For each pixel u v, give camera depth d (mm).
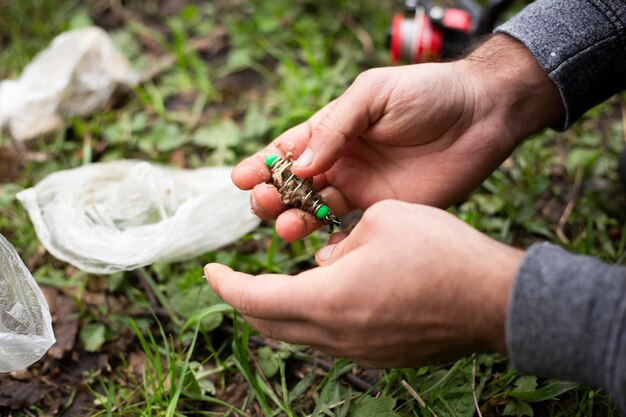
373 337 532
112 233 724
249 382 657
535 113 679
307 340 558
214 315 708
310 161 623
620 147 876
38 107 898
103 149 888
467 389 649
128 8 1086
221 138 883
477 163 661
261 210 650
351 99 626
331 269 528
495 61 668
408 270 512
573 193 835
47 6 1061
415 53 896
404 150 664
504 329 502
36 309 627
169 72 991
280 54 990
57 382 686
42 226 727
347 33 1027
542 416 652
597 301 474
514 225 806
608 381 474
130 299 740
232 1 1090
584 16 649
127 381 690
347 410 643
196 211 726
